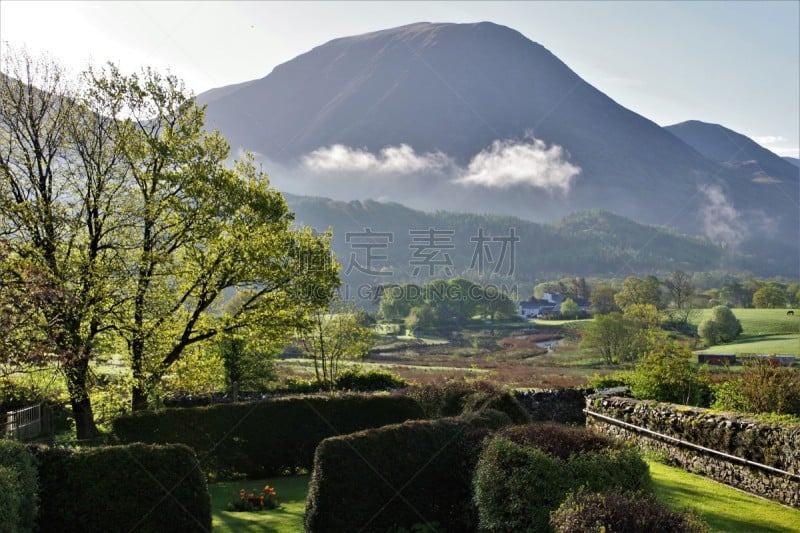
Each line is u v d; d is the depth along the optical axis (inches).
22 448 426.6
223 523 496.7
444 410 790.5
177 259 914.7
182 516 455.2
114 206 852.6
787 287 4133.9
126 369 887.7
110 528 443.8
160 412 745.6
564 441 416.2
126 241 866.1
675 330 2706.7
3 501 372.5
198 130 936.9
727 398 757.9
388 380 1253.1
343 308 1419.8
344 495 445.4
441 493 474.9
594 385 1120.2
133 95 898.7
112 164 868.6
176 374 926.4
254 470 758.5
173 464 465.1
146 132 906.7
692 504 501.4
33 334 676.1
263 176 991.6
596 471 379.9
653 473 628.7
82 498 445.1
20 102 829.2
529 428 443.5
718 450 607.8
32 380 796.6
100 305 810.8
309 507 447.8
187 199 895.7
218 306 979.9
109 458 456.4
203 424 753.0
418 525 463.5
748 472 562.9
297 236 1032.2
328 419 781.9
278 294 947.3
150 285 868.6
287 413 776.9
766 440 544.1
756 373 736.3
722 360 1828.2
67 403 858.8
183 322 915.4
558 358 2210.9
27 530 409.4
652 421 733.3
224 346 1183.6
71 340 780.6
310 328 990.4
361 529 444.8
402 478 466.0
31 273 615.5
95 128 866.8
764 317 2888.8
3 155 818.8
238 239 906.7
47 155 842.2
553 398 1082.7
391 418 791.1
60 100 854.5
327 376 1402.6
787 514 480.4
